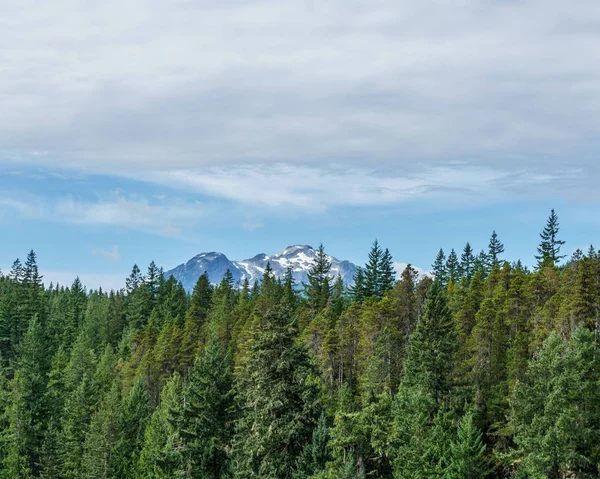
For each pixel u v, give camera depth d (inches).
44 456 2960.1
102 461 2583.7
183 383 3491.6
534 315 2635.3
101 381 3892.7
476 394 2287.2
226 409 1926.7
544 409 1599.4
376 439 1750.7
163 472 2020.2
